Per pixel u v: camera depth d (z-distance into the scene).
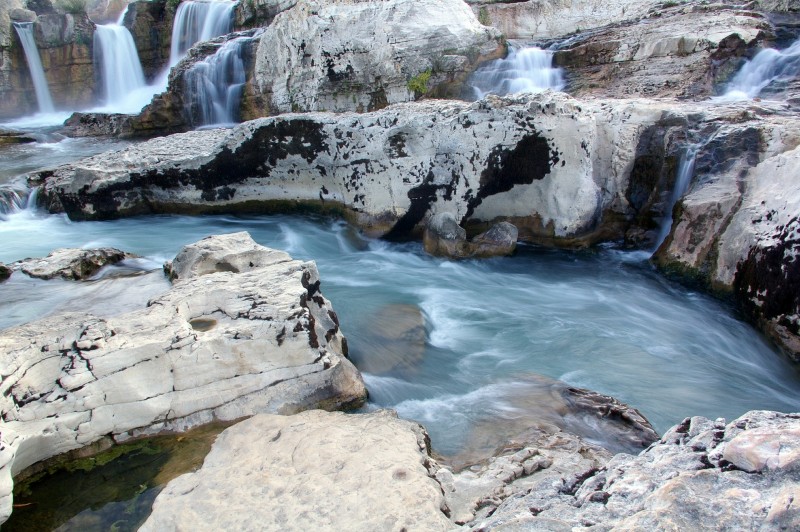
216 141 10.20
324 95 12.23
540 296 6.95
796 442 2.25
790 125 6.78
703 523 2.01
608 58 11.79
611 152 8.01
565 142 7.48
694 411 4.75
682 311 6.48
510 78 12.19
